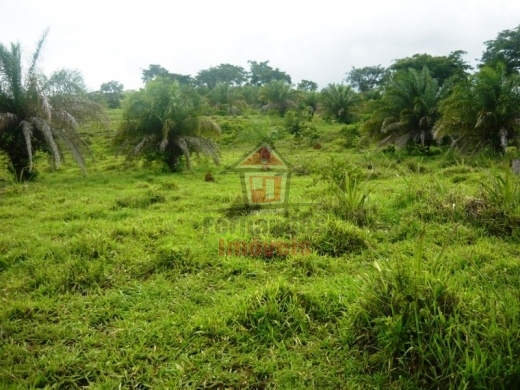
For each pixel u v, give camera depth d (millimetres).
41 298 3252
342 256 4074
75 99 11703
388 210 5418
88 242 4180
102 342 2678
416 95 14992
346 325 2645
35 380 2275
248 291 3264
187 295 3328
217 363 2428
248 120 29156
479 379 1981
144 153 13266
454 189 5668
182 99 13297
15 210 6562
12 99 10844
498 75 11430
